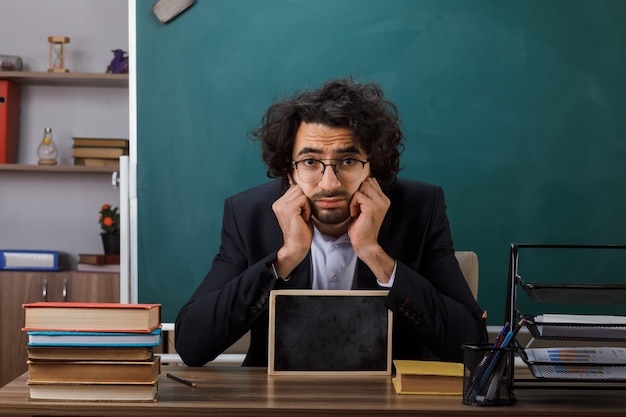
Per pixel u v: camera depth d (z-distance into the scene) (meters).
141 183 2.99
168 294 2.98
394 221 2.04
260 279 1.82
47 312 1.45
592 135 2.96
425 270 2.06
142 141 2.99
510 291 1.54
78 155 3.63
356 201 1.91
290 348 1.71
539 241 2.97
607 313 2.88
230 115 2.99
